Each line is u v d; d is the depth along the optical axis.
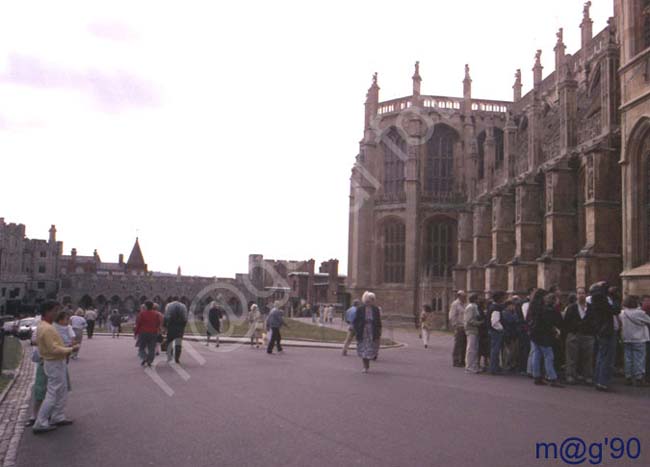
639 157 23.67
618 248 28.84
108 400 12.52
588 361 15.11
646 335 15.02
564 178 36.06
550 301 15.20
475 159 60.16
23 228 112.06
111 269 141.50
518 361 18.02
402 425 9.78
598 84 44.53
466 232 56.97
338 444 8.55
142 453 8.19
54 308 10.51
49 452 8.35
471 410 11.12
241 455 8.00
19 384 16.27
